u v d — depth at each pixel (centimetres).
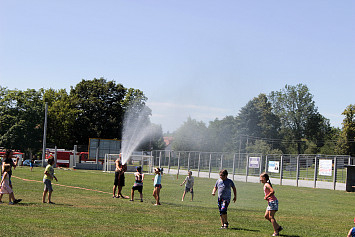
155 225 1300
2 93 8275
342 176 4266
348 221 1692
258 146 8338
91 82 9281
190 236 1119
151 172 6350
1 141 7781
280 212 1952
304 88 10731
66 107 8700
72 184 3094
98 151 6975
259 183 4744
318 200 2866
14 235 1035
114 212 1568
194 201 2383
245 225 1393
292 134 10575
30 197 2003
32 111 8156
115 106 9038
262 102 10762
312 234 1269
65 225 1223
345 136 9594
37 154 8450
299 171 4503
